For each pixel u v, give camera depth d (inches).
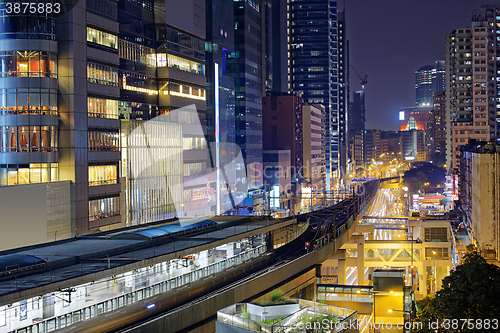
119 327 1640.0
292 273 2669.8
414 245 4266.7
